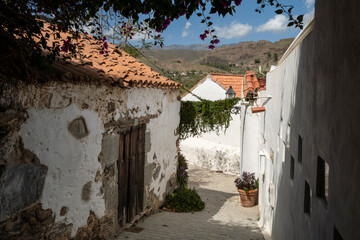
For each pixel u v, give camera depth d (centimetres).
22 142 346
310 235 342
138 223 657
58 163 404
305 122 383
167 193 830
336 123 255
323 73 299
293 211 448
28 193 358
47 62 357
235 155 1662
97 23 372
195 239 582
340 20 246
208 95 2066
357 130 207
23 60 310
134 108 612
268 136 782
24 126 346
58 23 348
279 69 616
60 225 416
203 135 1947
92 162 479
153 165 726
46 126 379
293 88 468
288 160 503
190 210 820
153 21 332
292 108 475
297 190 424
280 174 581
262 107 855
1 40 314
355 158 210
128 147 612
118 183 577
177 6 315
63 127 409
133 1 311
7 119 322
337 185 249
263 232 701
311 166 346
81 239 461
